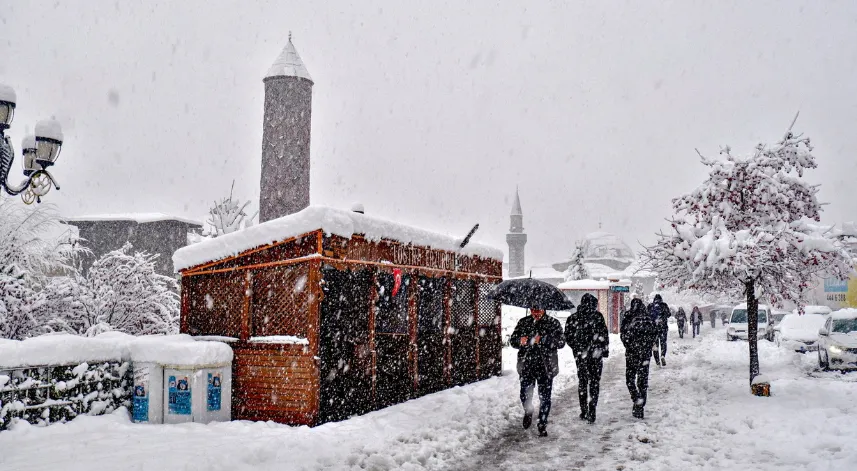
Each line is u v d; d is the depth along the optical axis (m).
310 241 9.55
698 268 12.15
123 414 9.49
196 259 10.46
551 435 8.63
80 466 6.75
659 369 16.56
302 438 8.13
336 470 6.75
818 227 12.99
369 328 10.55
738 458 7.20
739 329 27.42
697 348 24.06
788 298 12.31
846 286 29.50
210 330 10.53
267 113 39.56
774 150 12.84
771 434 8.31
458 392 12.36
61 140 8.89
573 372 15.78
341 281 10.11
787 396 11.22
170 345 9.42
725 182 12.93
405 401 11.44
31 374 8.46
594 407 9.46
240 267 10.04
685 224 12.91
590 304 9.73
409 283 11.79
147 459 7.04
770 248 11.93
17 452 7.39
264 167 39.31
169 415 9.41
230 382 9.74
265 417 9.55
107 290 13.77
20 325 12.07
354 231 10.04
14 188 8.91
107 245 38.44
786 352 20.11
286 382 9.46
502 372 16.17
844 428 8.41
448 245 13.03
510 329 31.69
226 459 6.89
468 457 7.49
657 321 17.11
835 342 15.95
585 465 7.07
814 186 12.74
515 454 7.62
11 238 13.30
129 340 9.85
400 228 11.28
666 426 9.03
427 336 12.33
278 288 9.82
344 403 9.91
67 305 13.24
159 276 14.77
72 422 8.76
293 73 39.50
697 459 7.19
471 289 14.43
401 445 7.81
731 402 10.84
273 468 6.77
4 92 8.41
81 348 9.02
